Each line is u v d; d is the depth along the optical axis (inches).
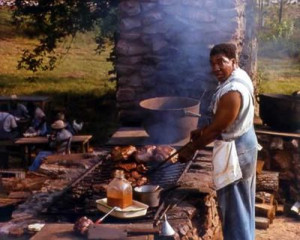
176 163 197.2
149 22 260.8
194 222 180.9
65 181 195.3
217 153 162.1
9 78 586.6
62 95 519.5
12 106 402.9
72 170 208.5
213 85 260.1
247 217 165.6
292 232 237.6
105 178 186.1
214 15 255.8
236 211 164.1
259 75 446.0
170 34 260.5
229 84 157.1
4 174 260.8
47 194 183.6
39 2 441.4
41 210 169.9
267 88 512.4
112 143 229.6
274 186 253.1
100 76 602.9
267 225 240.1
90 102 499.5
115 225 146.4
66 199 171.6
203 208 181.8
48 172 213.8
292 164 265.3
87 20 435.5
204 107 260.1
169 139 220.4
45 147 337.7
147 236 140.3
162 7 259.0
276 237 231.9
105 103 495.2
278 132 266.2
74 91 534.6
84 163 214.2
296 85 525.7
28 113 392.5
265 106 270.4
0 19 776.9
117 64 265.9
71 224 149.4
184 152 163.8
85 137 321.4
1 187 222.2
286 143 265.3
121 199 156.4
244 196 165.0
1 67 628.4
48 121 408.2
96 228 141.2
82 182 183.3
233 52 161.0
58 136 292.4
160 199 171.5
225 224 166.9
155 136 222.8
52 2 437.4
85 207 164.9
